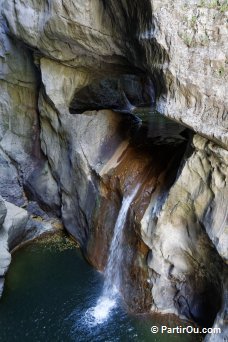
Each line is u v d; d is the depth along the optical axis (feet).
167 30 22.62
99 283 32.99
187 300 28.53
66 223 40.04
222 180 23.04
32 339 27.30
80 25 29.43
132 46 28.25
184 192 25.59
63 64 36.17
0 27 40.70
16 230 37.29
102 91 47.29
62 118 37.63
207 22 21.59
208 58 21.81
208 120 22.29
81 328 28.07
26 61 40.83
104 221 33.81
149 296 29.12
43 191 42.65
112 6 26.94
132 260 30.12
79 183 36.73
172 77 23.17
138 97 55.47
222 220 23.27
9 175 45.21
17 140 45.91
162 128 40.96
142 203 29.84
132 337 27.20
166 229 27.68
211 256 25.50
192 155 24.26
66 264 35.73
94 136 36.35
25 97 43.70
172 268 28.55
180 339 26.86
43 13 31.68
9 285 32.96
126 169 32.81
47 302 30.83
